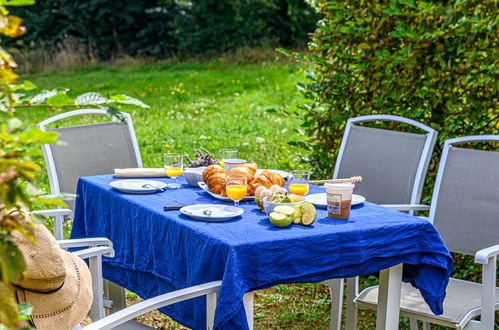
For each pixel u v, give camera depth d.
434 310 2.71
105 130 4.23
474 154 3.28
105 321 1.95
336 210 2.68
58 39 23.56
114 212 3.14
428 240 2.71
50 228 5.27
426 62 3.98
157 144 9.08
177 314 2.62
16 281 1.09
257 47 21.97
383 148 3.75
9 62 1.10
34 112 12.05
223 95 14.05
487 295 2.69
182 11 23.98
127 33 23.92
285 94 13.55
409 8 4.04
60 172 3.94
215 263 2.30
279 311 4.09
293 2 24.02
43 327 2.03
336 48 4.45
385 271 2.73
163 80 16.75
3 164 1.03
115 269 3.19
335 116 4.44
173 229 2.60
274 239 2.33
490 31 3.58
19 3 1.08
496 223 3.15
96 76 18.67
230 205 2.92
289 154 8.25
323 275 2.47
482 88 3.76
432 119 4.14
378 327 2.80
